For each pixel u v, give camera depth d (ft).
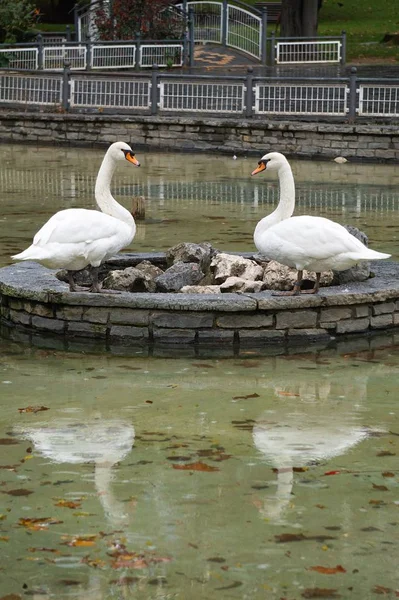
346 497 21.47
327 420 26.14
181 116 99.76
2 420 25.96
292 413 26.66
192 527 20.07
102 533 19.80
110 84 102.42
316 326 33.06
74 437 24.84
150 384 29.01
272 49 139.85
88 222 31.55
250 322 32.53
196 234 53.52
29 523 20.17
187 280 35.81
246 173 83.35
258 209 63.52
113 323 32.86
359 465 23.18
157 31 138.21
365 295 33.35
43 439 24.68
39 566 18.54
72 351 32.30
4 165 86.69
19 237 51.52
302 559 18.84
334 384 29.14
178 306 32.09
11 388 28.55
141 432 25.20
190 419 26.14
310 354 32.09
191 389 28.60
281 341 32.78
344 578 18.16
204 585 17.92
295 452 23.94
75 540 19.51
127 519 20.39
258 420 26.09
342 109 94.27
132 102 101.96
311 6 145.28
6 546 19.26
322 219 32.09
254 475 22.59
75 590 17.75
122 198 68.28
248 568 18.51
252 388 28.71
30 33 145.38
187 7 145.38
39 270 36.81
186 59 137.18
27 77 106.32
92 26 140.46
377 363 31.22
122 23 136.05
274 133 93.86
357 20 186.19
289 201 33.60
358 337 33.78
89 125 101.45
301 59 141.59
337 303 32.99
